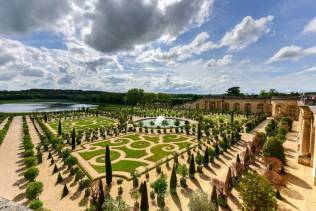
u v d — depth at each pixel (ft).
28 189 74.54
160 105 444.96
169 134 182.80
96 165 111.55
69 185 89.71
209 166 108.06
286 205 71.87
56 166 103.24
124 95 565.12
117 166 109.50
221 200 72.95
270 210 58.18
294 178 91.71
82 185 85.61
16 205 16.08
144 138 169.58
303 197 76.64
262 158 108.58
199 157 104.99
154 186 77.87
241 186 66.28
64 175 99.50
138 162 115.44
